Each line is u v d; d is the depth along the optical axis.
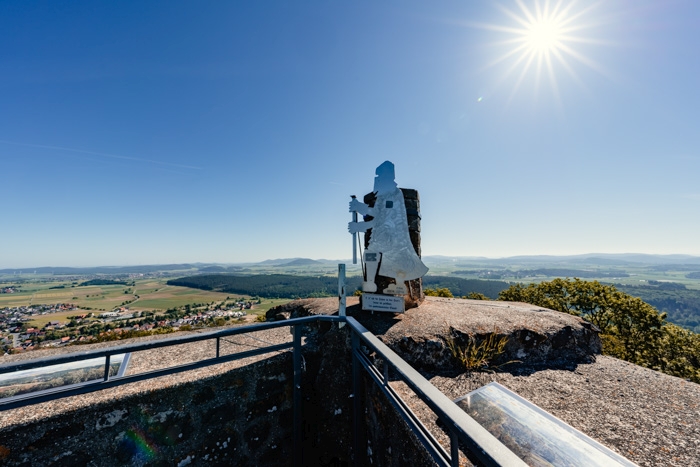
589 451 1.76
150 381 2.53
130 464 2.32
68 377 2.73
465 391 2.76
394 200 4.27
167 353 3.40
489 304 4.98
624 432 2.09
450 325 3.66
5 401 1.77
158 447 2.43
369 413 2.68
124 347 2.11
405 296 4.50
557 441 1.86
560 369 3.23
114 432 2.28
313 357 3.40
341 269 3.26
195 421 2.60
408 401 2.31
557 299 13.48
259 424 2.94
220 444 2.71
